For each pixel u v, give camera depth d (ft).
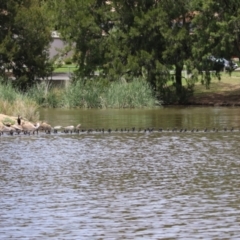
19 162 158.40
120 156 165.78
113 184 132.36
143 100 319.47
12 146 184.75
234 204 115.85
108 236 99.91
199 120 253.03
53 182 134.92
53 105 324.39
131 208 114.11
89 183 133.59
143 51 327.88
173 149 176.45
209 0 320.09
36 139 199.62
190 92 337.72
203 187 128.47
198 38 325.01
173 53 331.77
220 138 198.18
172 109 308.19
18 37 351.67
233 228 102.58
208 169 146.30
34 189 128.77
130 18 339.77
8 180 137.28
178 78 341.62
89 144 188.24
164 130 219.20
